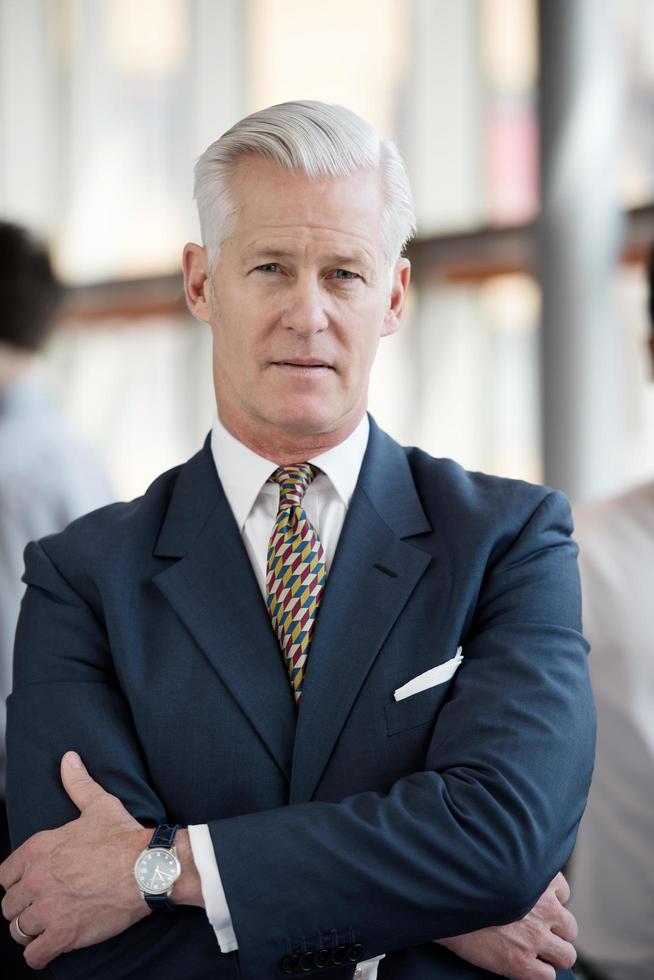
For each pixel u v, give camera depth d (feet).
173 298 28.12
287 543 8.25
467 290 23.41
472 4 23.47
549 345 21.40
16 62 30.91
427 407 23.80
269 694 7.86
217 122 27.68
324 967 7.12
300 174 7.80
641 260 21.07
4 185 31.17
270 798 7.70
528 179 23.08
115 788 7.73
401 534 8.30
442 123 23.93
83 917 7.34
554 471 21.44
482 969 7.67
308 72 25.81
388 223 8.04
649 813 10.44
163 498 8.79
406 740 7.72
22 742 8.02
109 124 29.48
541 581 8.08
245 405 8.11
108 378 29.07
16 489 12.75
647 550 10.80
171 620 8.15
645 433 21.17
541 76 21.29
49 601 8.38
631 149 21.07
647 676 10.50
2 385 13.43
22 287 13.35
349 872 7.07
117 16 29.27
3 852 11.19
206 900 7.15
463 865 7.11
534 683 7.68
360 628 7.96
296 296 7.79
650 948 10.50
